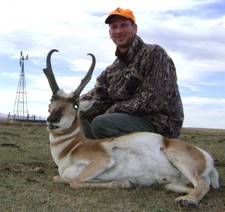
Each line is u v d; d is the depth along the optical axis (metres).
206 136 8.19
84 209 1.82
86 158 2.28
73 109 2.34
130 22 2.67
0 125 10.03
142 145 2.25
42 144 4.93
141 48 2.66
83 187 2.19
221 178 2.79
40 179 2.50
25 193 2.08
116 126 2.61
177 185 2.21
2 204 1.86
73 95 2.35
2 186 2.24
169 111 2.62
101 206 1.90
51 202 1.92
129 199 2.04
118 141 2.28
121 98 2.70
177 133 2.68
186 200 1.91
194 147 2.25
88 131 2.74
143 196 2.10
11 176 2.56
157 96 2.56
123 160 2.26
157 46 2.62
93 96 2.88
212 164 2.26
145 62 2.60
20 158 3.49
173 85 2.62
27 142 5.16
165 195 2.12
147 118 2.65
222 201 2.08
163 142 2.27
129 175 2.26
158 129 2.63
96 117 2.67
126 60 2.71
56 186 2.26
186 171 2.13
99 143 2.32
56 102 2.33
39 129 8.37
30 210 1.77
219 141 6.42
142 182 2.27
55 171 2.85
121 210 1.84
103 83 2.86
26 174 2.66
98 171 2.21
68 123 2.31
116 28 2.68
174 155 2.20
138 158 2.25
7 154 3.71
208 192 2.25
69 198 2.02
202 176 2.20
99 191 2.16
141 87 2.63
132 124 2.61
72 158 2.32
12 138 5.71
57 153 2.36
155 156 2.23
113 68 2.81
